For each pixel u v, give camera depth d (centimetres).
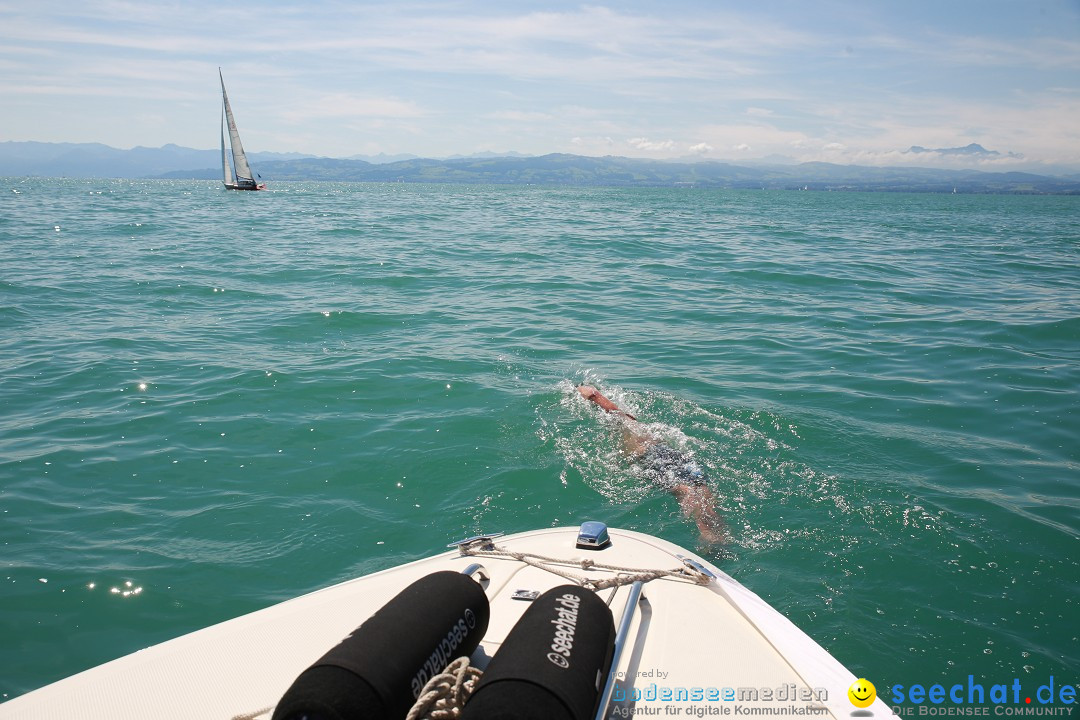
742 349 866
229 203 4050
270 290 1173
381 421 617
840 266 1569
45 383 700
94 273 1290
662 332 952
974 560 410
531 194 9062
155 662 233
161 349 823
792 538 436
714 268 1509
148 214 2870
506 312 1056
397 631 179
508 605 264
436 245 1866
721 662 233
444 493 495
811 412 643
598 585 279
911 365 798
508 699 155
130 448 557
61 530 438
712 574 297
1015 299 1189
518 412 639
